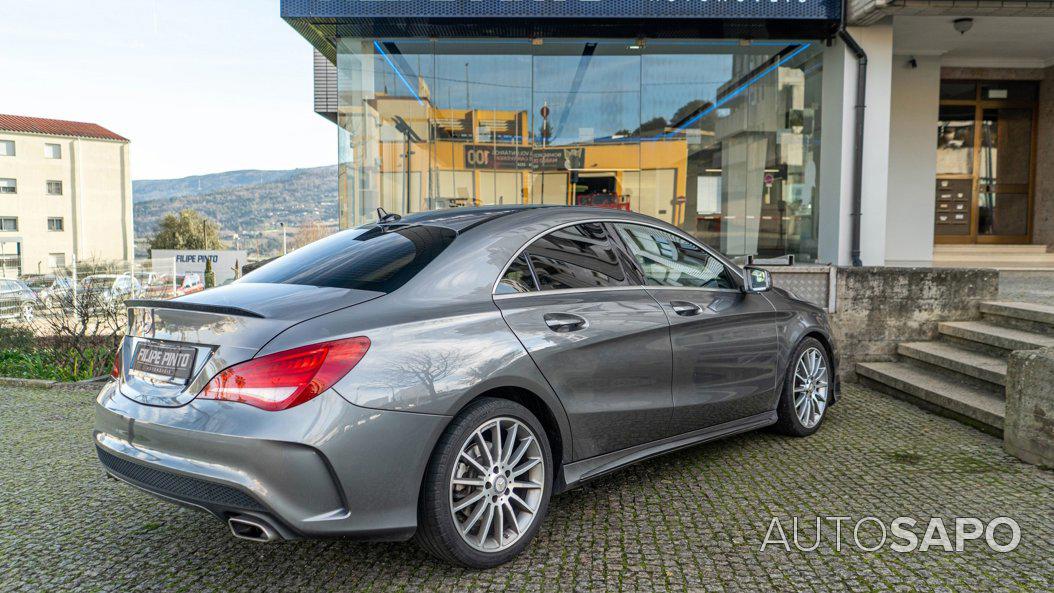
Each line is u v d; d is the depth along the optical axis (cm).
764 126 898
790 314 450
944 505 343
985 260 1013
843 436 467
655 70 897
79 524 336
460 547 271
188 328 262
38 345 898
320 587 270
